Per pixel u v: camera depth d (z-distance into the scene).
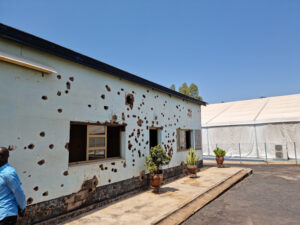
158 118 7.53
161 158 6.16
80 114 4.65
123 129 5.96
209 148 18.61
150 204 4.95
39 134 3.83
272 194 6.15
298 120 14.43
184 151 9.14
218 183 7.14
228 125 17.69
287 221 4.13
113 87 5.63
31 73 3.80
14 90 3.52
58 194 4.04
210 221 4.20
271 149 15.34
